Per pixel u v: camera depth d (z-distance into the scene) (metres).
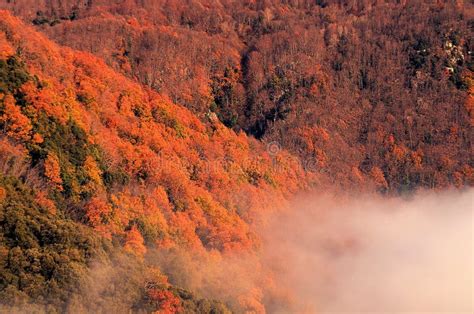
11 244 113.81
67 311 108.06
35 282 108.88
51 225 118.88
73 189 135.75
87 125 153.50
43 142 136.25
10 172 126.75
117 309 113.69
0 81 138.12
